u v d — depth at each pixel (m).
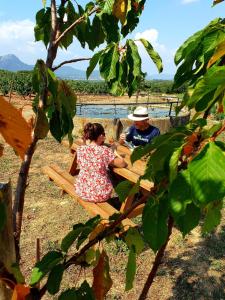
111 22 1.53
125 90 1.46
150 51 1.44
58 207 5.25
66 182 5.00
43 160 7.64
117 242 4.08
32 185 6.06
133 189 0.94
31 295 0.97
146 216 0.78
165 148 0.77
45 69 0.93
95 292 1.05
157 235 0.76
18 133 0.51
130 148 5.32
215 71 0.65
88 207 4.10
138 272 3.72
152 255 4.01
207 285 3.56
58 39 1.22
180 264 3.89
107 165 4.22
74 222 4.81
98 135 4.24
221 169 0.58
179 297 3.38
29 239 4.35
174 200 0.68
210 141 0.63
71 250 4.01
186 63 0.84
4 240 1.12
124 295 3.37
